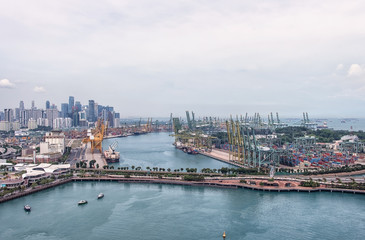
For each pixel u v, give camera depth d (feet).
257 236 606.55
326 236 605.73
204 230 634.84
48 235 613.11
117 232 625.41
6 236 609.42
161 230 635.25
